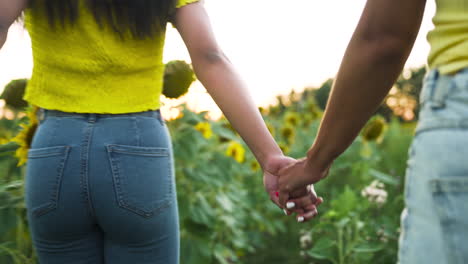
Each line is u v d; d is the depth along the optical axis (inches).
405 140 170.4
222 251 116.1
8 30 45.4
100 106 46.1
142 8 45.6
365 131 165.2
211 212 104.0
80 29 45.5
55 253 48.6
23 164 80.4
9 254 77.2
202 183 110.5
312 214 58.2
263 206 162.7
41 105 47.3
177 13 51.5
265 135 53.5
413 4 35.5
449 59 31.4
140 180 46.4
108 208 45.9
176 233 50.6
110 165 45.4
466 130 30.1
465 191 29.7
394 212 123.1
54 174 45.4
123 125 46.6
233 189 132.0
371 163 174.1
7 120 100.5
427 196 31.5
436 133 31.2
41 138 46.7
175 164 106.7
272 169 54.1
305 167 48.1
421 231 32.0
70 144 45.5
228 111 52.8
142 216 46.9
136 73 47.5
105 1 44.8
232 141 133.0
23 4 45.3
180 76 84.4
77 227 47.1
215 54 52.2
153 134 47.9
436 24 32.7
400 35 36.3
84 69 45.9
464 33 31.0
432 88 32.1
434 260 31.0
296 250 156.2
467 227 29.7
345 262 99.8
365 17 36.5
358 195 151.4
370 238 103.3
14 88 77.5
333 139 41.6
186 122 108.6
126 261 48.4
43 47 46.4
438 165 30.9
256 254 157.1
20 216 79.0
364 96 38.1
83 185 45.3
